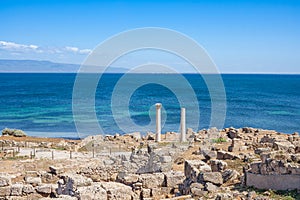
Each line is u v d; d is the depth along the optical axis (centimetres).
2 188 2527
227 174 2306
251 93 16400
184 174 2564
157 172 2831
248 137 4312
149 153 3338
